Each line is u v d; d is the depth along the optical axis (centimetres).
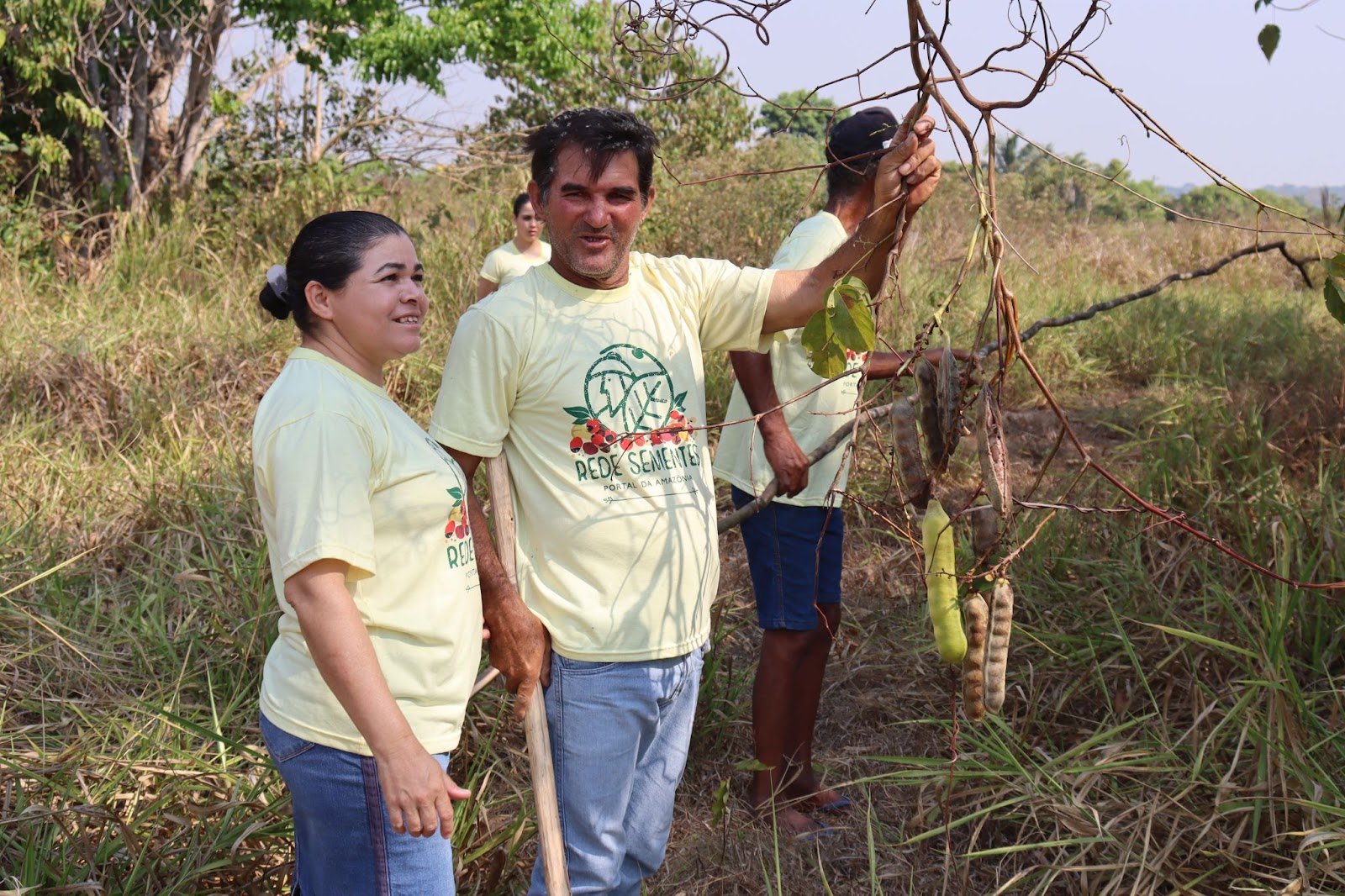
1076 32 179
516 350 225
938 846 314
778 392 308
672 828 323
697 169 970
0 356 642
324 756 195
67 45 936
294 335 705
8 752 317
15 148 953
